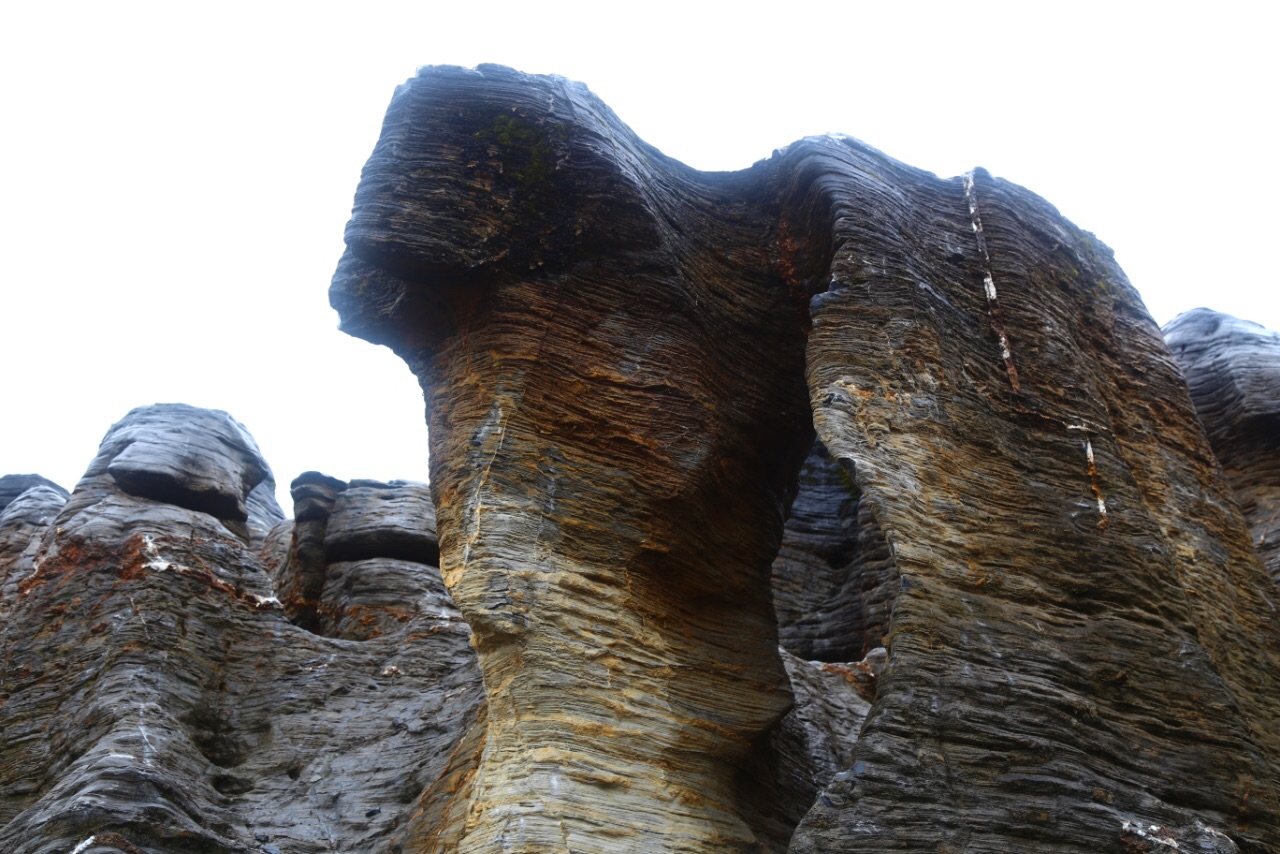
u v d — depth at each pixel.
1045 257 14.76
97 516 17.45
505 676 11.43
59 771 13.78
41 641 15.84
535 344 12.69
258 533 26.86
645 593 12.37
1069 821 9.57
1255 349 22.16
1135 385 14.87
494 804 10.85
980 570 11.16
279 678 16.02
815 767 14.71
